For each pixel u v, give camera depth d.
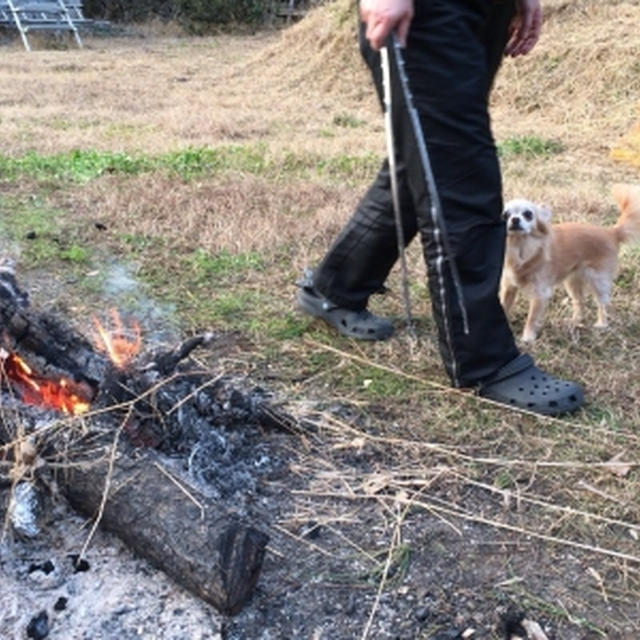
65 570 1.45
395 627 1.37
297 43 8.44
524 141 5.22
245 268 2.84
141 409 1.62
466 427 1.91
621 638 1.36
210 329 2.38
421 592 1.44
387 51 1.77
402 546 1.54
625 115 5.78
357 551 1.53
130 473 1.49
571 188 4.18
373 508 1.64
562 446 1.85
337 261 2.30
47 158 4.28
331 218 3.35
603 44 6.41
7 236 3.12
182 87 7.75
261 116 6.22
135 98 7.01
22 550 1.49
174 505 1.42
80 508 1.55
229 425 1.82
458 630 1.36
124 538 1.48
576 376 2.16
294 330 2.37
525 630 1.37
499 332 1.99
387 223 2.20
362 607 1.41
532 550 1.54
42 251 2.96
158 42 11.76
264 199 3.64
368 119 6.35
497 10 1.91
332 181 4.10
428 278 1.99
